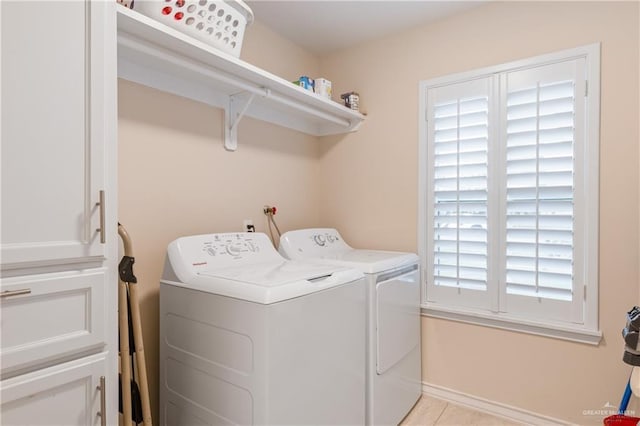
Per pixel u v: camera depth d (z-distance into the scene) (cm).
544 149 187
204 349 135
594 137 173
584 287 177
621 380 169
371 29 233
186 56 150
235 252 169
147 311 163
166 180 171
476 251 208
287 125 240
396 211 238
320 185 272
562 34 183
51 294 90
